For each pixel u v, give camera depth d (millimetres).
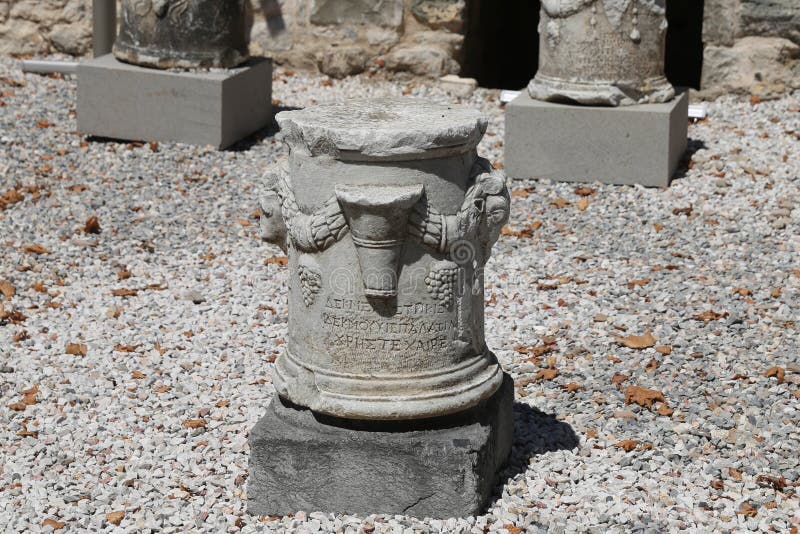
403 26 6723
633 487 3561
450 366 3455
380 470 3436
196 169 5590
